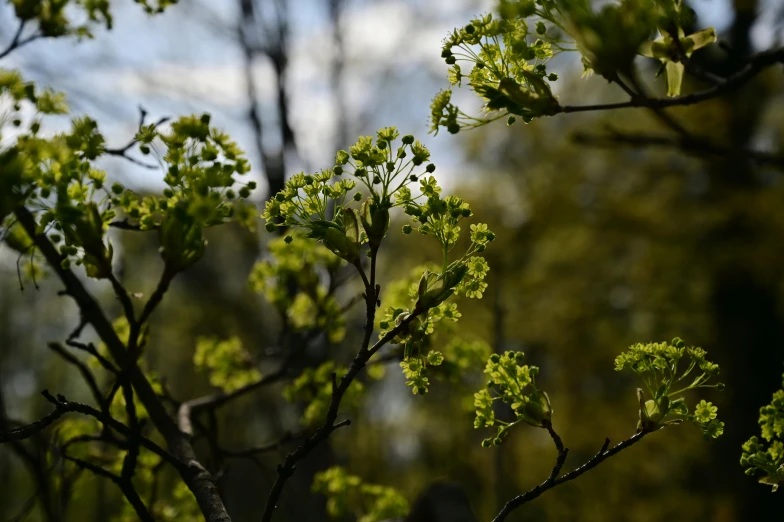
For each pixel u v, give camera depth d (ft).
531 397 4.22
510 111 4.20
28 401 46.55
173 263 4.34
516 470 39.50
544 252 38.19
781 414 4.70
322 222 3.97
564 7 3.72
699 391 36.40
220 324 33.71
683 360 37.24
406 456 51.62
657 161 37.42
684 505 37.32
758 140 32.50
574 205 37.70
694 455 37.50
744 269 33.09
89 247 4.25
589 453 41.50
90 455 8.50
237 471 38.55
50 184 3.96
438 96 4.28
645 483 39.47
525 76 4.16
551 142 39.88
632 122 35.29
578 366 41.70
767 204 31.68
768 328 35.06
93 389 5.99
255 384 8.36
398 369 42.19
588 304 39.34
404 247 33.19
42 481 6.45
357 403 9.47
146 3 7.79
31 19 7.05
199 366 10.46
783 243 32.09
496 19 4.19
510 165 41.47
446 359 9.24
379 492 10.34
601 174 39.60
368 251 3.99
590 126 35.55
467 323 36.09
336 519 10.23
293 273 9.61
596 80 34.96
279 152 30.96
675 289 37.22
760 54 4.66
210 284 32.58
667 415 4.29
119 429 4.69
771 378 34.63
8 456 37.35
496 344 32.12
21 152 3.79
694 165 35.70
